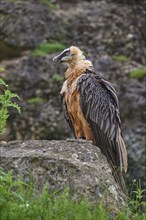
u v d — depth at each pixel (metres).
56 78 19.80
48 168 8.38
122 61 20.83
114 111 10.77
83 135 10.88
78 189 8.17
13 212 7.24
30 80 19.81
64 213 7.33
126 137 18.84
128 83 19.98
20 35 20.92
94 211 7.50
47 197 7.64
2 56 20.66
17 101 19.33
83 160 8.66
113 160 10.62
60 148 8.80
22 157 8.51
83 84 10.70
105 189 8.28
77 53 11.11
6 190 7.41
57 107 19.30
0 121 8.02
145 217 8.15
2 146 8.97
